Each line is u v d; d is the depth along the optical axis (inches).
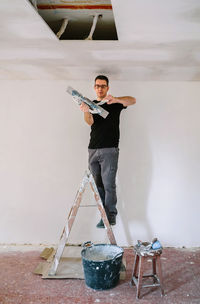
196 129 122.3
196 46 80.0
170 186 123.3
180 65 99.0
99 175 114.2
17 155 126.4
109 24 86.8
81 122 124.2
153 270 91.8
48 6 75.9
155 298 84.7
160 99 122.4
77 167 124.8
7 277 97.4
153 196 123.8
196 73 109.1
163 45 80.0
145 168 123.5
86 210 124.6
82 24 87.4
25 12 61.4
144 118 123.0
